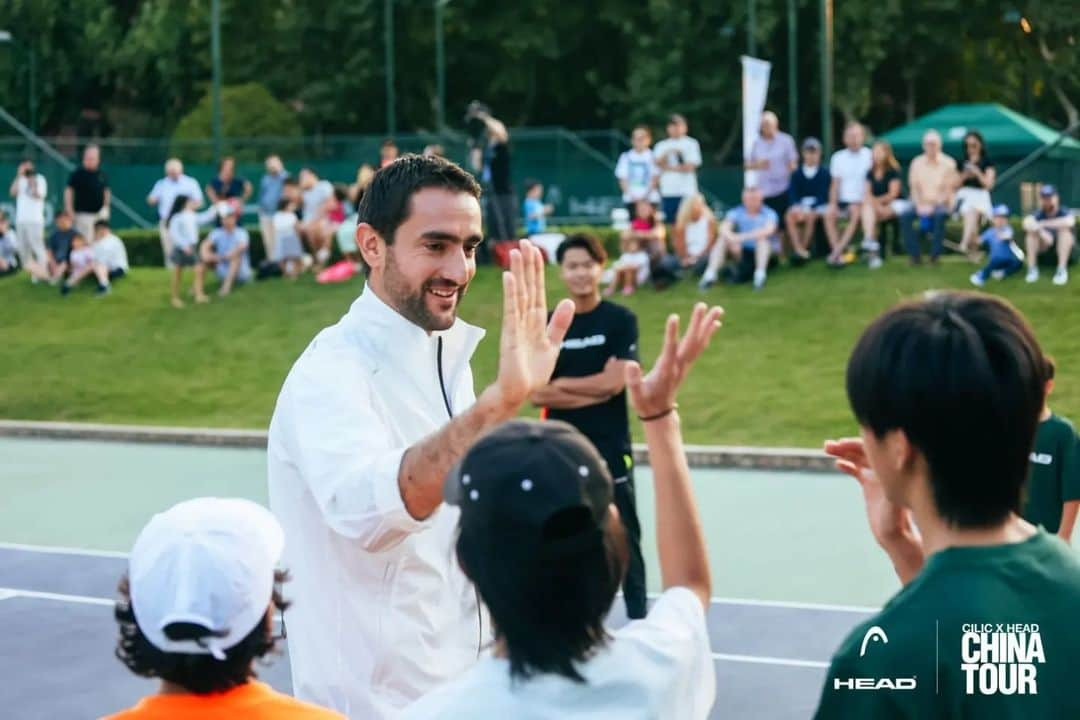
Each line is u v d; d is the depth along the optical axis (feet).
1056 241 74.33
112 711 28.66
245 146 128.88
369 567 14.67
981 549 9.97
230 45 184.14
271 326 81.51
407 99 183.83
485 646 15.57
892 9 160.86
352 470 13.56
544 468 9.57
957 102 181.47
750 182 79.61
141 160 126.82
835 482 51.67
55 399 72.33
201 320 83.56
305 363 14.70
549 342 13.16
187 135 160.86
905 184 118.73
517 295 13.03
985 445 9.80
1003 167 116.37
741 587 37.86
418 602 14.83
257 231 100.12
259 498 51.29
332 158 123.85
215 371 75.46
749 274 77.66
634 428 60.85
